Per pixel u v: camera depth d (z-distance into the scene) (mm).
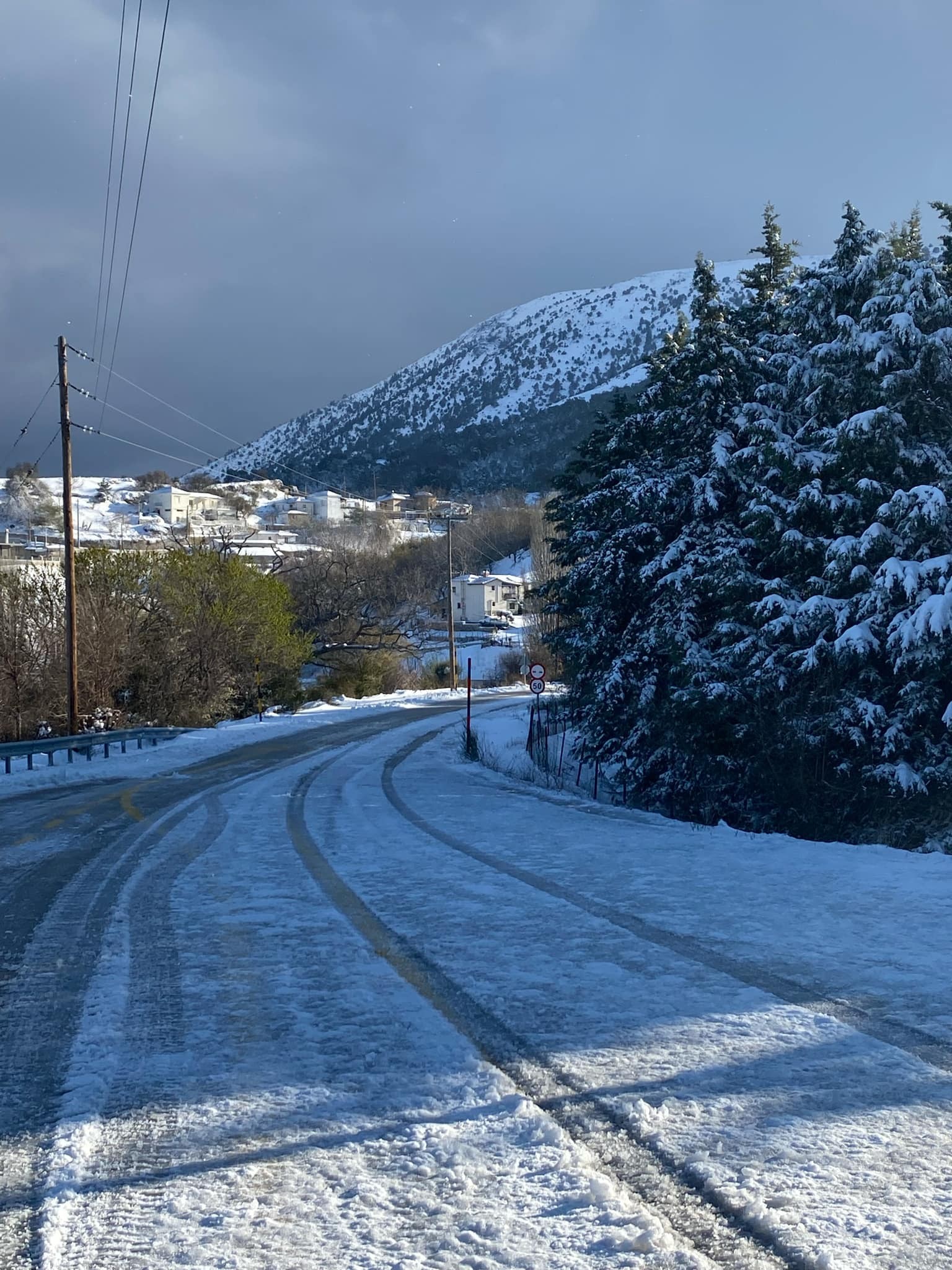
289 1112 4145
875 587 16125
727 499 20906
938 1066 4430
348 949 6816
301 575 60156
